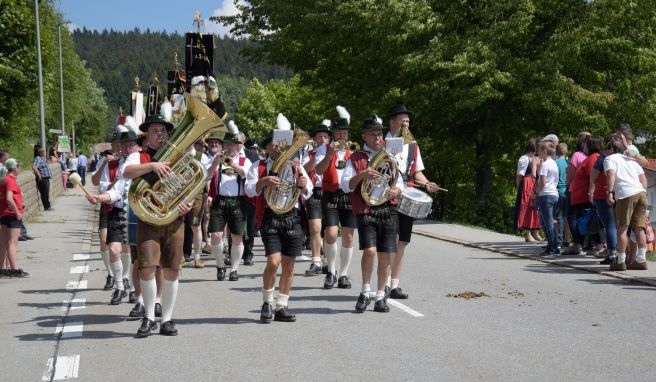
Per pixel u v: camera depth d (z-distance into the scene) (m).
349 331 7.31
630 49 22.56
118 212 9.12
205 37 20.61
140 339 7.11
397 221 8.62
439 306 8.46
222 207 10.73
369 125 8.13
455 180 29.08
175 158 6.93
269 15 27.41
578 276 10.48
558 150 13.50
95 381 5.79
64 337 7.24
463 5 22.55
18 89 35.91
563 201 13.30
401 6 21.72
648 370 5.88
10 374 6.03
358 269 11.68
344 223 9.91
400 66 22.42
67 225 20.25
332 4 24.39
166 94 19.67
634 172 10.52
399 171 8.15
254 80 83.56
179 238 7.22
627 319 7.68
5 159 11.60
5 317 8.30
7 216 11.17
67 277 11.30
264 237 7.75
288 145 7.56
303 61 27.06
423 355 6.37
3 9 34.78
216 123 7.01
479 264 11.80
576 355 6.33
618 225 10.49
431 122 23.92
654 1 21.92
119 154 9.27
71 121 68.62
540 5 22.39
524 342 6.78
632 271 10.56
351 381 5.66
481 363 6.11
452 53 21.23
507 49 21.75
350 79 25.94
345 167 8.23
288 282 7.86
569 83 21.02
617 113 22.70
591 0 22.20
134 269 8.13
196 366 6.14
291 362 6.21
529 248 13.65
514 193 30.52
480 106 22.69
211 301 9.07
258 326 7.61
